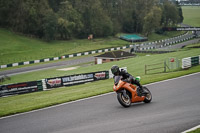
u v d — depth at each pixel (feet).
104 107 41.47
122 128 29.43
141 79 79.36
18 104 54.39
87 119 34.68
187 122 30.30
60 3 449.06
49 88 89.71
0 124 36.11
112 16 528.22
